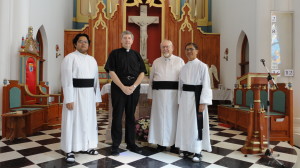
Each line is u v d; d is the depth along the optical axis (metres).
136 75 3.58
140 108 4.62
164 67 3.70
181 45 9.44
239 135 4.98
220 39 9.48
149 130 3.76
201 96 3.28
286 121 4.53
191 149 3.34
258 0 5.84
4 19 5.32
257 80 5.62
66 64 3.27
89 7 9.51
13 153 3.60
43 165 3.09
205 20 10.52
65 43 9.37
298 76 5.09
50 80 8.06
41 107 5.39
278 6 5.50
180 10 10.50
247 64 7.66
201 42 9.50
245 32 7.36
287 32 5.31
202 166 3.11
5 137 4.59
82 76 3.35
